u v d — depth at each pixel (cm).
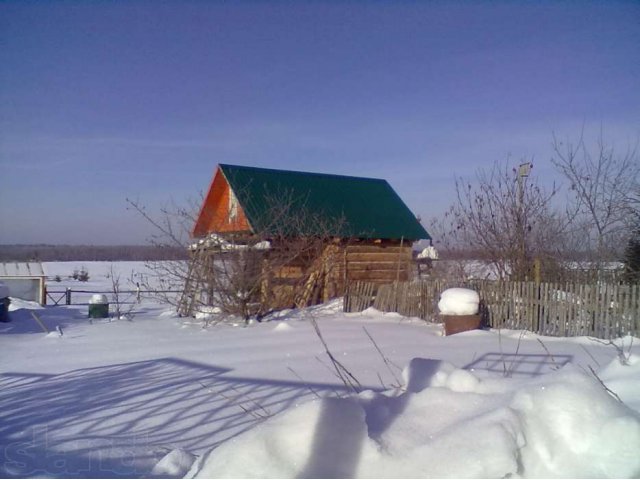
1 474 466
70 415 657
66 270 5788
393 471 336
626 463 334
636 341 1099
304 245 1728
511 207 1609
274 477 329
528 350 1041
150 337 1348
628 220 1560
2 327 1612
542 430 362
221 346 1177
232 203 1961
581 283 1380
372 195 2227
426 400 417
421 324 1484
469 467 328
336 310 1789
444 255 1984
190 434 577
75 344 1245
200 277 1628
